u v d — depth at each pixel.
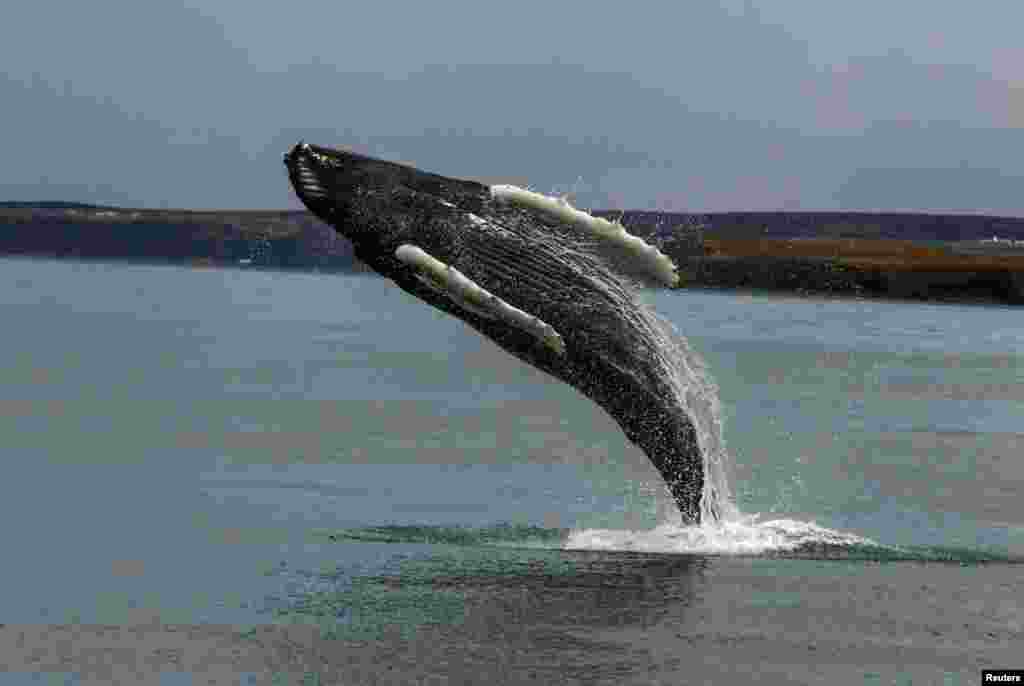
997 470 114.69
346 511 88.06
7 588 65.94
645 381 73.38
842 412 159.25
